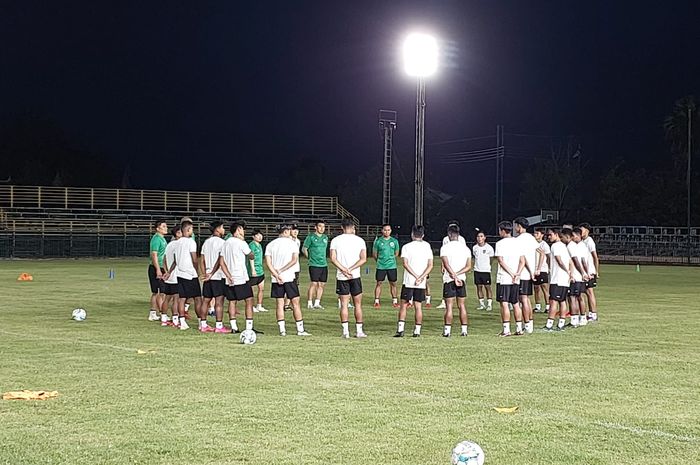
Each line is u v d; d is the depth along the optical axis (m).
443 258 15.38
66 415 8.69
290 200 66.69
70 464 7.01
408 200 80.62
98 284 29.80
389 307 21.53
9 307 20.98
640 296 25.39
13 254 53.50
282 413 8.80
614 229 68.94
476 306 22.02
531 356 12.85
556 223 71.88
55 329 16.30
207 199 63.88
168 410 8.93
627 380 10.80
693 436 7.96
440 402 9.38
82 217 59.41
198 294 16.28
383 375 11.10
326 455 7.28
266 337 15.19
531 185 81.44
